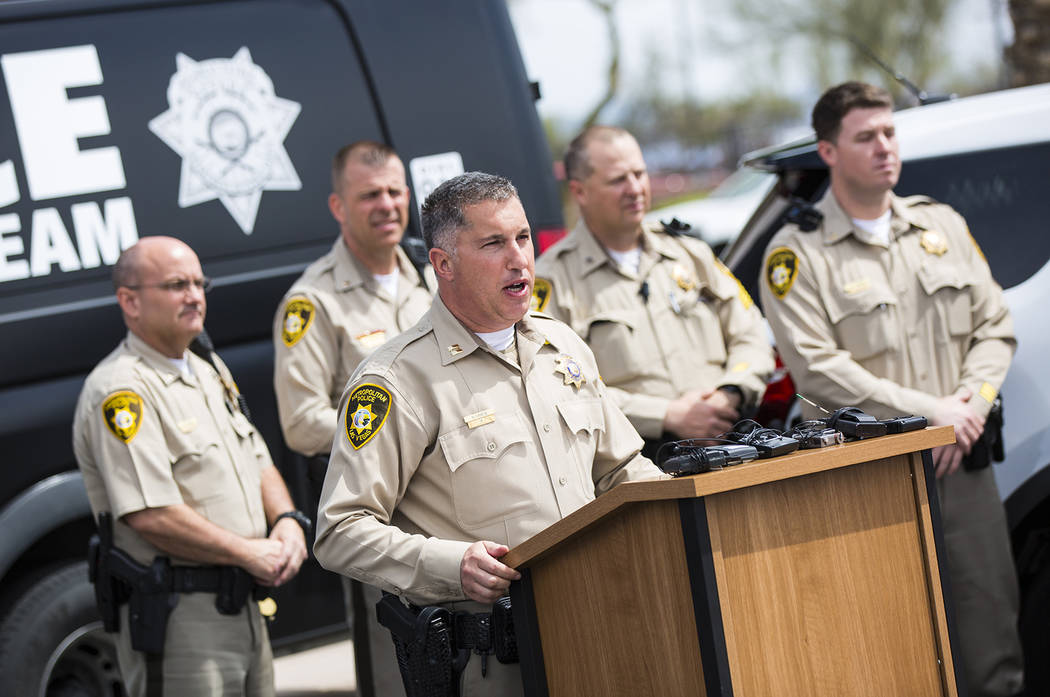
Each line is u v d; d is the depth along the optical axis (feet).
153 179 35.83
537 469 21.54
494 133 39.88
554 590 19.54
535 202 39.93
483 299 21.20
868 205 31.19
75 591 34.14
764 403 33.71
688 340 32.37
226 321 36.14
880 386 29.84
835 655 17.63
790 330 31.14
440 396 21.42
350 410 21.67
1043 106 33.96
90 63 35.68
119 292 29.22
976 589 30.07
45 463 33.99
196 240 36.11
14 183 34.47
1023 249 32.63
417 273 33.73
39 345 34.12
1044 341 31.55
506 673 20.99
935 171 33.76
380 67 38.93
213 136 36.70
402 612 20.61
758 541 17.16
